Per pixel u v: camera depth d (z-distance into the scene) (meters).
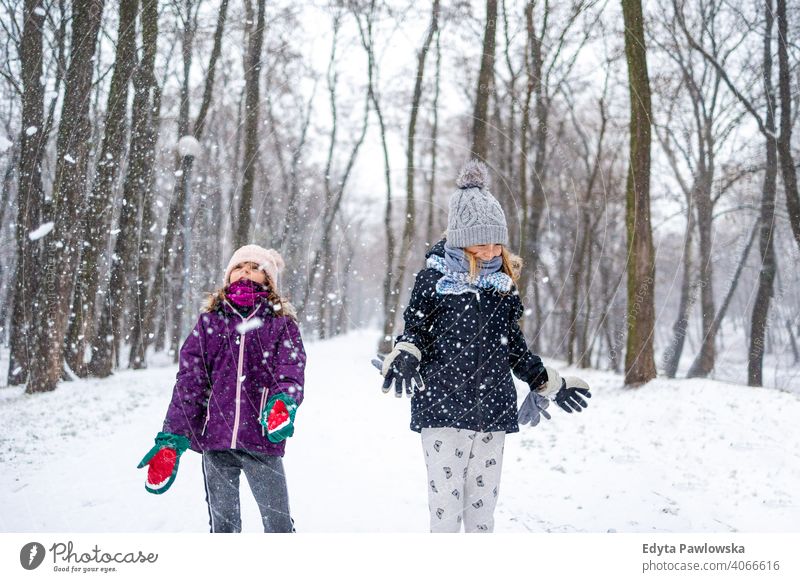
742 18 6.05
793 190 5.76
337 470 3.75
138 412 5.50
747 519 2.88
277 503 2.26
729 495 3.30
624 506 3.14
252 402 2.21
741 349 7.69
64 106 4.26
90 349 6.90
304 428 4.74
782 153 5.75
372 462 3.92
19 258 5.28
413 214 7.37
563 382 2.44
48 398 5.80
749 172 6.40
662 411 5.26
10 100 4.09
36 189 4.48
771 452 4.09
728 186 6.85
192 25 4.04
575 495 3.36
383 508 3.11
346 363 8.73
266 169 4.12
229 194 4.02
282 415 2.08
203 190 4.18
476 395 2.20
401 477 3.64
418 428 2.23
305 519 2.93
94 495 3.21
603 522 2.92
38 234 3.85
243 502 3.18
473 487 2.28
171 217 4.30
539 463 4.04
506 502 3.28
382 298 7.18
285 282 4.07
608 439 4.54
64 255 5.27
